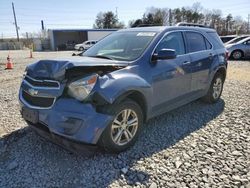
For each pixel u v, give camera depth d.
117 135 3.27
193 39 4.85
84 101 2.95
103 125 3.00
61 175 2.97
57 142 3.20
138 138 3.83
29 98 3.33
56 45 48.88
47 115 3.06
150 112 3.80
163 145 3.66
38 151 3.50
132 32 4.43
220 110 5.28
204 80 5.08
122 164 3.16
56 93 3.03
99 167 3.10
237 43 17.00
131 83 3.28
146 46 3.87
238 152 3.46
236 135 4.02
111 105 3.07
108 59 3.71
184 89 4.50
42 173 3.02
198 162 3.21
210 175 2.94
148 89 3.59
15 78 9.80
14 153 3.48
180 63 4.29
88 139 2.94
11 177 2.96
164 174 2.96
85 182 2.85
